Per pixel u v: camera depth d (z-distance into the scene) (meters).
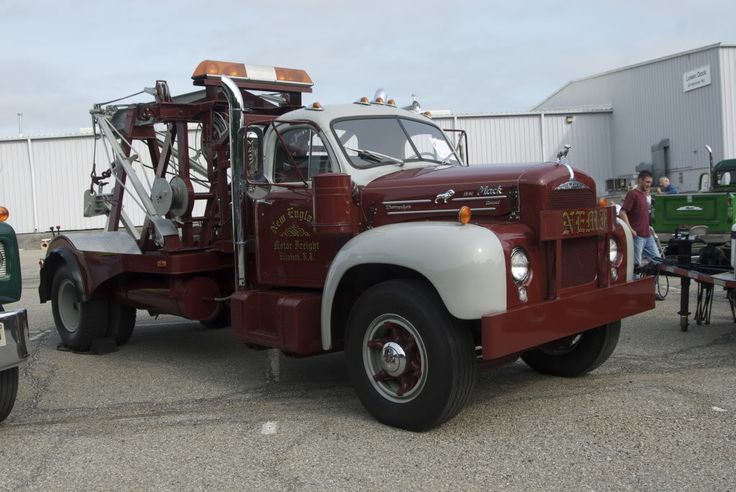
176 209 6.80
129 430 4.65
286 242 5.36
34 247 28.95
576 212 4.58
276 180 5.59
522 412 4.72
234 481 3.71
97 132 8.20
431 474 3.71
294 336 4.93
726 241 11.85
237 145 5.56
